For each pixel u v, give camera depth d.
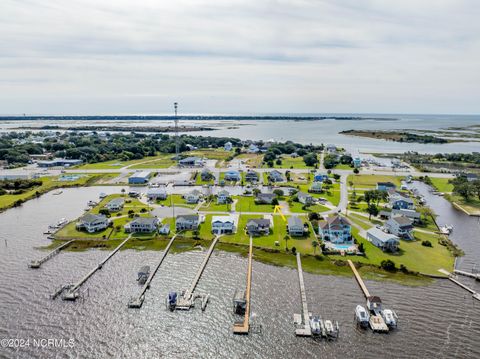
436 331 59.06
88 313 63.06
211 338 57.25
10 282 73.44
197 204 126.94
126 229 100.81
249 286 72.00
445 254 87.38
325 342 56.19
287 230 100.56
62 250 89.88
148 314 62.94
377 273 77.56
